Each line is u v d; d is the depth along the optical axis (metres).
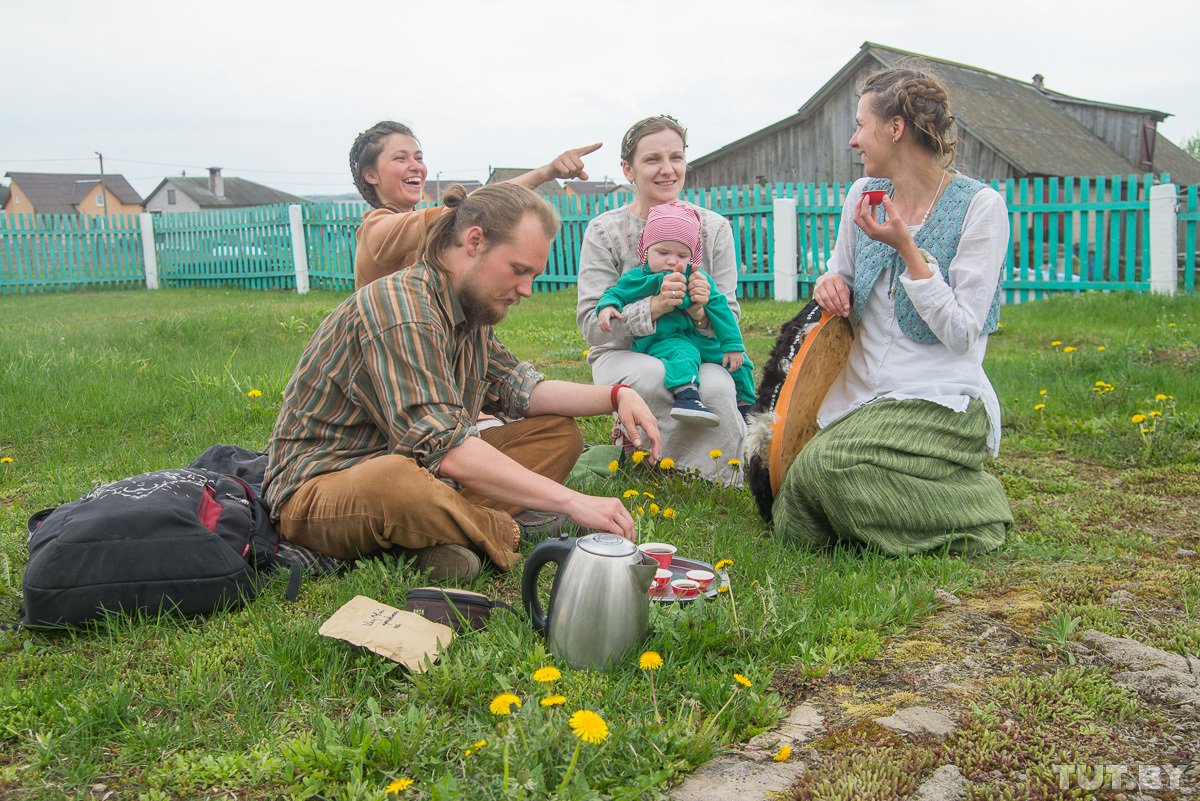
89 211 78.38
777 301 12.73
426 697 2.29
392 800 1.90
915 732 2.15
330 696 2.33
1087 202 11.76
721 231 4.45
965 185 3.43
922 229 3.44
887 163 3.49
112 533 2.73
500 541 3.16
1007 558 3.36
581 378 6.97
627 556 2.42
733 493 4.06
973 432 3.45
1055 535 3.60
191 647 2.58
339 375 3.05
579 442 3.54
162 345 8.50
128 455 4.74
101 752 2.14
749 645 2.54
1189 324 8.55
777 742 2.14
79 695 2.34
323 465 3.09
